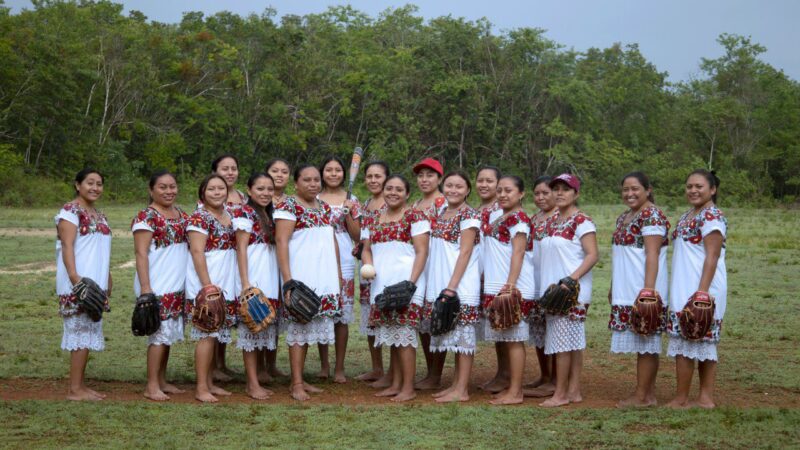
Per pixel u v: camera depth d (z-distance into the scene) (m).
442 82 46.78
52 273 14.89
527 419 6.35
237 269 7.32
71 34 40.53
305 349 7.27
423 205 7.45
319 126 45.25
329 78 46.78
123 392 7.26
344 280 8.08
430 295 7.23
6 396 6.96
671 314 6.77
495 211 7.38
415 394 7.41
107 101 41.56
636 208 6.93
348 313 8.04
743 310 11.78
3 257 16.89
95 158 39.78
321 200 7.58
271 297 7.33
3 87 37.00
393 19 58.16
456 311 6.99
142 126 42.00
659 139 55.84
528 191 46.84
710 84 58.47
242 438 5.77
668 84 61.44
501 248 7.08
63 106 38.50
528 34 49.44
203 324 6.93
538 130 50.06
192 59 45.12
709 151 54.66
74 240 6.84
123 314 11.17
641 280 6.84
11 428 5.94
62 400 6.77
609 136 52.38
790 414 6.39
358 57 49.38
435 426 6.12
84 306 6.67
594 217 33.38
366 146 48.59
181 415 6.34
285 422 6.20
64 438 5.71
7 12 40.81
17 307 11.52
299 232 7.24
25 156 38.81
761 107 55.47
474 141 49.69
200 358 6.98
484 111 48.41
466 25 49.16
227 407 6.63
